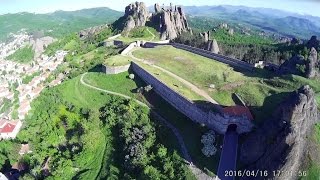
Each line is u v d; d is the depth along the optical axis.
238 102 119.31
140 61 167.00
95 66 191.75
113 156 117.62
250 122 104.75
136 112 130.38
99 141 126.19
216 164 98.00
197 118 116.94
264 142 92.62
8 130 154.00
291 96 91.88
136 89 148.00
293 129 85.75
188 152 105.56
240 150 100.50
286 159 84.62
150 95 139.38
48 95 172.75
